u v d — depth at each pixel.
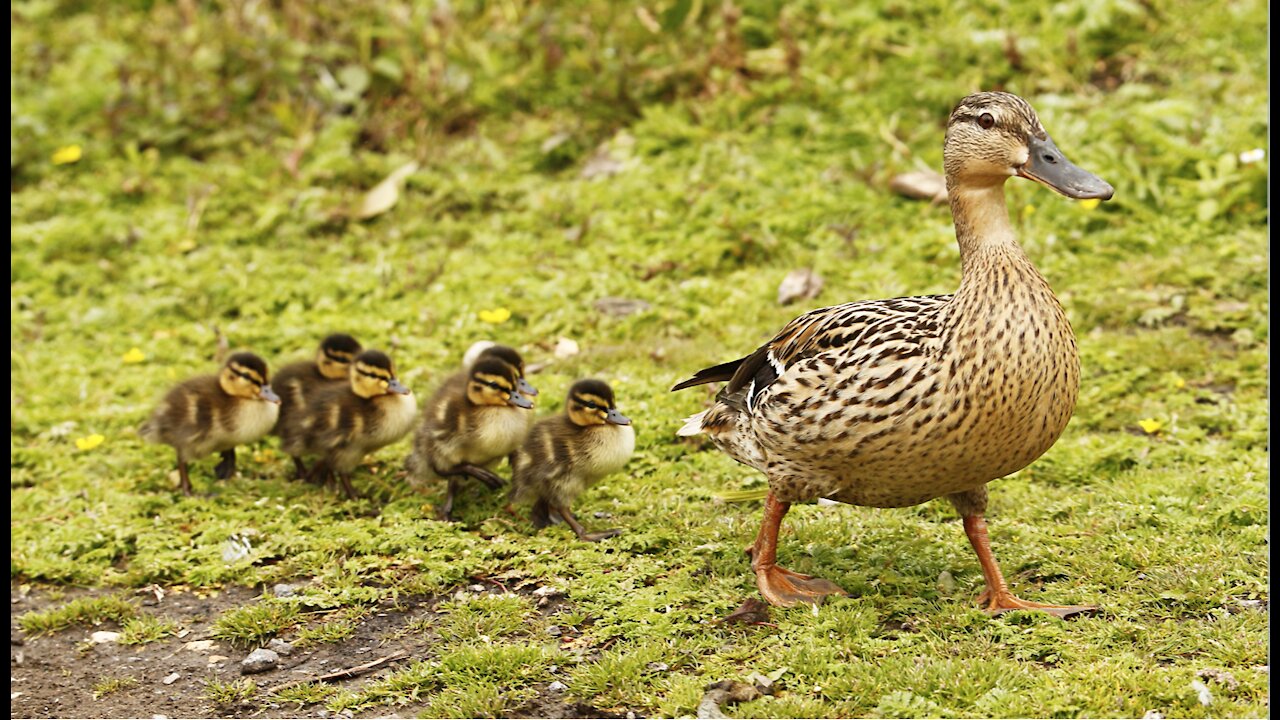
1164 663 7.61
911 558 8.95
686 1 17.86
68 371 13.36
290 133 17.70
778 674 7.71
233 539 10.03
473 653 8.16
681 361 12.58
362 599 9.16
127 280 15.24
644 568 9.14
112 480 11.35
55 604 9.58
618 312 13.66
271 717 8.03
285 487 11.00
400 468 11.28
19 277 15.24
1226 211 14.23
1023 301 7.68
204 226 16.20
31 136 17.83
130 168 17.31
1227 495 9.44
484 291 14.24
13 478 11.37
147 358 13.62
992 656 7.65
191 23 19.73
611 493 10.45
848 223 14.82
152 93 18.44
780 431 8.25
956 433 7.71
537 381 12.26
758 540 8.82
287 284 14.72
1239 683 7.26
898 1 18.41
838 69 17.33
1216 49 16.88
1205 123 15.32
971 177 8.04
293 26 19.06
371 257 15.38
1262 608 8.01
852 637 8.02
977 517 8.41
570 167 17.03
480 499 10.51
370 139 17.73
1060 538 9.13
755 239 14.51
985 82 16.94
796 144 16.41
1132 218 14.43
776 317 13.23
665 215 15.28
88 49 20.14
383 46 18.88
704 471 10.74
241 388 10.73
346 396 10.56
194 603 9.48
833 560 9.05
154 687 8.48
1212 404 11.27
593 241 15.21
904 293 13.34
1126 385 11.56
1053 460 10.35
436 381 12.28
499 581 9.27
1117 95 16.27
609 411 9.64
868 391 7.82
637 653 8.02
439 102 17.91
